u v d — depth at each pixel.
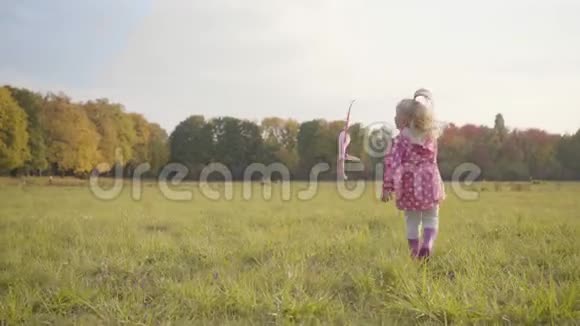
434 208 4.67
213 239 6.38
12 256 5.02
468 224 7.64
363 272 4.04
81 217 10.01
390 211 11.09
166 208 13.36
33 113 66.62
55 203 15.99
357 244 5.47
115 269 4.55
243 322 3.03
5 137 59.38
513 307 3.04
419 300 3.21
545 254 4.70
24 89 66.69
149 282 4.13
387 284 3.83
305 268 4.29
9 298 3.41
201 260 4.92
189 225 8.23
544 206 12.97
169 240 6.12
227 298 3.39
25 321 3.08
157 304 3.41
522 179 65.81
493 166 66.94
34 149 65.75
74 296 3.51
